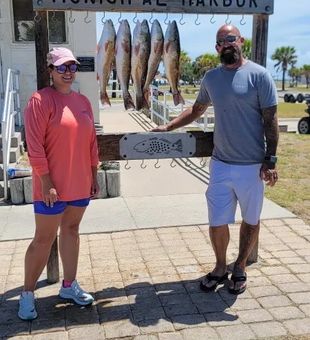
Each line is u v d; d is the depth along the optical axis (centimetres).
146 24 358
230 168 358
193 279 402
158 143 398
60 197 326
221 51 341
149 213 580
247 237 373
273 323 332
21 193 618
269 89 338
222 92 345
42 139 310
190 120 390
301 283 390
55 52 316
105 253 459
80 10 355
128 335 320
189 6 371
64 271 360
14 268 428
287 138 1283
